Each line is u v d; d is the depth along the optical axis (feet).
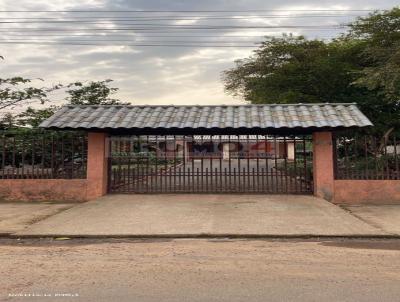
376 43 62.28
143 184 42.88
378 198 39.06
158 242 24.58
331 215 31.53
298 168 42.29
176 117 40.81
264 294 14.83
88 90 67.92
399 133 62.85
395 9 63.52
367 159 39.78
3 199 41.11
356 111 40.16
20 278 16.90
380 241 24.72
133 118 40.86
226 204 36.19
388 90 50.67
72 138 42.04
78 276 17.17
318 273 17.54
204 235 25.82
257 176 42.60
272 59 77.92
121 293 14.97
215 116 40.63
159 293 14.96
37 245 24.02
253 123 38.65
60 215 32.32
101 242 24.79
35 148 42.34
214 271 17.88
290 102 69.77
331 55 69.36
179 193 42.39
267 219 30.09
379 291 15.14
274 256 20.75
